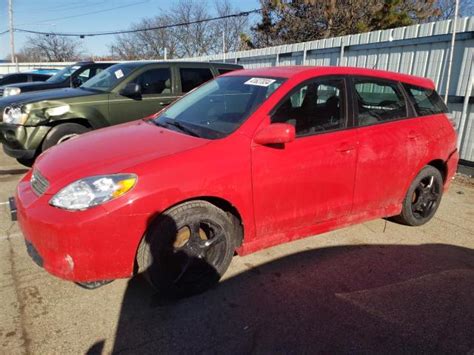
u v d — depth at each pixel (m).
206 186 2.76
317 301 2.97
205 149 2.83
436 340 2.59
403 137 3.87
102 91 6.33
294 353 2.45
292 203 3.24
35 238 2.54
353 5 21.39
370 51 8.00
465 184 6.18
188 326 2.67
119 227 2.51
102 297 2.95
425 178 4.26
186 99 4.03
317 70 3.51
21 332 2.56
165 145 2.93
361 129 3.59
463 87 6.39
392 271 3.44
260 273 3.34
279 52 10.88
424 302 2.99
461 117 6.47
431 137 4.13
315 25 23.03
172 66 6.96
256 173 2.98
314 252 3.74
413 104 4.09
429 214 4.44
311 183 3.29
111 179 2.52
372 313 2.85
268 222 3.16
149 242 2.67
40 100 5.80
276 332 2.63
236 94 3.49
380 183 3.79
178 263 2.87
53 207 2.52
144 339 2.54
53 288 3.04
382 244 3.96
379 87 3.84
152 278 2.76
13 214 2.94
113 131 3.55
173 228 2.72
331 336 2.61
